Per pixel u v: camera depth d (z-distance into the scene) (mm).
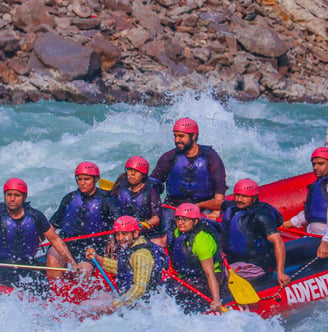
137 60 47781
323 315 17688
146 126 37500
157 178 21375
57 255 17422
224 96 46469
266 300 17141
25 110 40531
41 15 46719
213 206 20781
